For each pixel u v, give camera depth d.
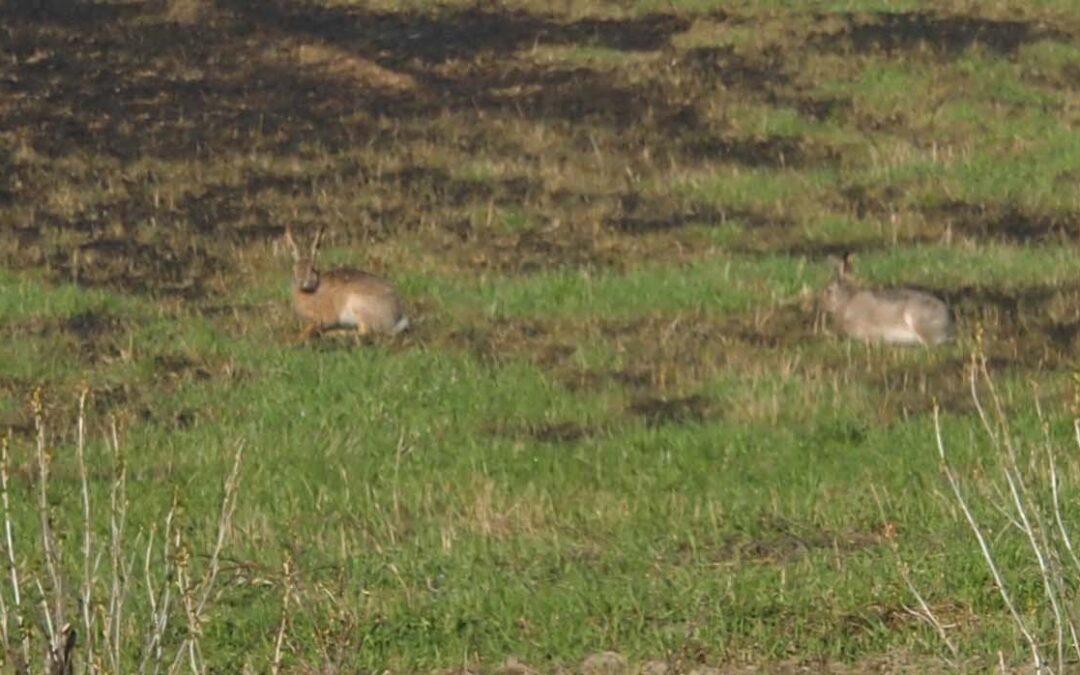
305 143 51.41
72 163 49.00
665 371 33.03
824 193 47.53
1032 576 22.17
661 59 58.56
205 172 48.81
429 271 40.72
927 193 47.50
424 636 21.38
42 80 56.16
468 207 46.22
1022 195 47.44
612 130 52.50
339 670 19.16
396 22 62.53
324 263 41.22
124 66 57.88
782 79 56.78
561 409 30.98
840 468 27.44
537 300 37.94
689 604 22.03
